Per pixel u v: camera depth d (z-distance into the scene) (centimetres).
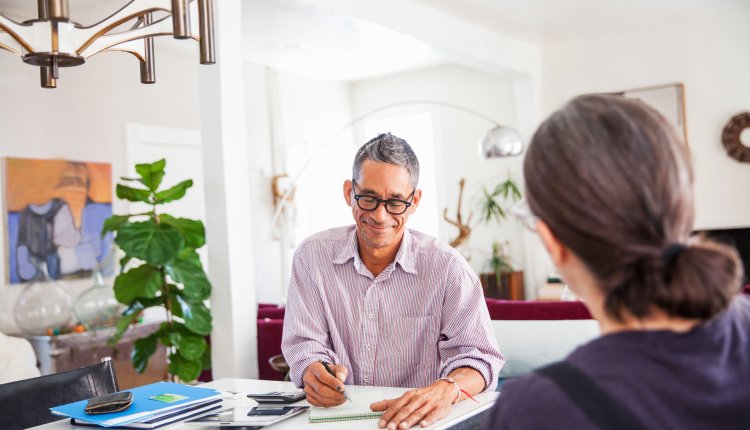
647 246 65
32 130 515
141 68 184
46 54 142
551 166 69
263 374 377
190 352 362
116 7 479
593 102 71
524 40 653
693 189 68
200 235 365
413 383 195
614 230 65
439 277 191
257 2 496
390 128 804
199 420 160
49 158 524
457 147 756
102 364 210
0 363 404
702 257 64
